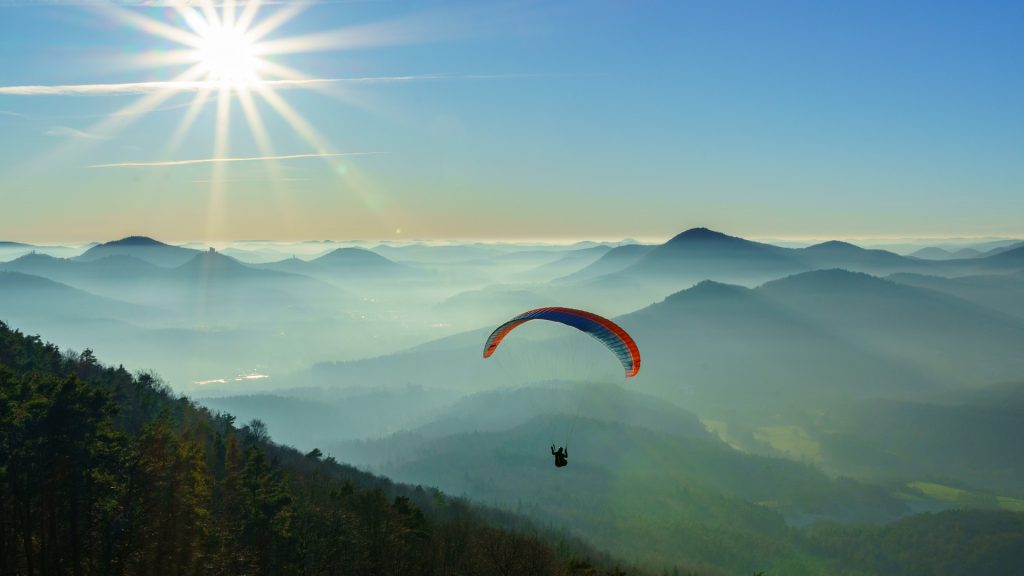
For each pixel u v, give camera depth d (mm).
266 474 72312
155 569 54000
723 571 160625
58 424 51219
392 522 76125
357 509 77688
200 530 57719
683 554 171000
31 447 50781
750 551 178125
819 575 173750
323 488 92625
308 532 69125
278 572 63469
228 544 61375
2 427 49469
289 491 73000
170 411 95125
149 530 54531
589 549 145750
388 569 70250
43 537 49844
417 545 77125
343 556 68562
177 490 56594
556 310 52906
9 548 49812
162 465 56031
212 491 69500
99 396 54625
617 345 51312
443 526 91500
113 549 53688
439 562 78750
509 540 85625
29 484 50594
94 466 52844
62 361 108938
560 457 40812
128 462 54688
